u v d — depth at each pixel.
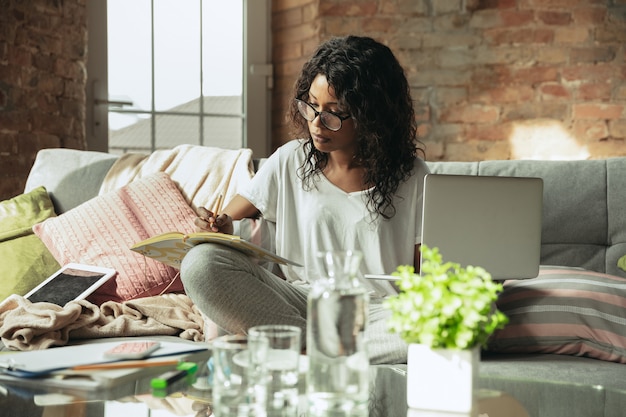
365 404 1.22
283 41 4.66
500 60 4.32
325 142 2.29
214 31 4.65
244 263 2.08
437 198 1.99
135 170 2.92
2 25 3.84
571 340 2.09
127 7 4.43
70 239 2.63
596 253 2.51
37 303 2.25
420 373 1.27
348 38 2.40
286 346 1.22
